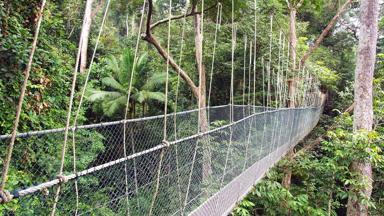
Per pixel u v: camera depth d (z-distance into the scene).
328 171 5.11
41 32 3.93
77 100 4.96
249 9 6.70
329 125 10.31
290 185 6.13
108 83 8.57
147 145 3.83
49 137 2.84
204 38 6.81
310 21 13.70
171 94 7.87
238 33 6.81
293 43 7.48
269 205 4.97
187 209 2.11
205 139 2.42
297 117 6.07
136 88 8.69
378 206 6.05
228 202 2.65
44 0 0.90
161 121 3.91
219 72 7.14
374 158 4.79
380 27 11.70
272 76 6.68
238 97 7.23
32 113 3.57
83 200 1.61
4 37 3.30
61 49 4.73
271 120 4.07
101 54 10.41
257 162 3.49
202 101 5.48
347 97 10.93
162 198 1.89
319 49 12.59
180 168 2.06
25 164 2.67
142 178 1.83
